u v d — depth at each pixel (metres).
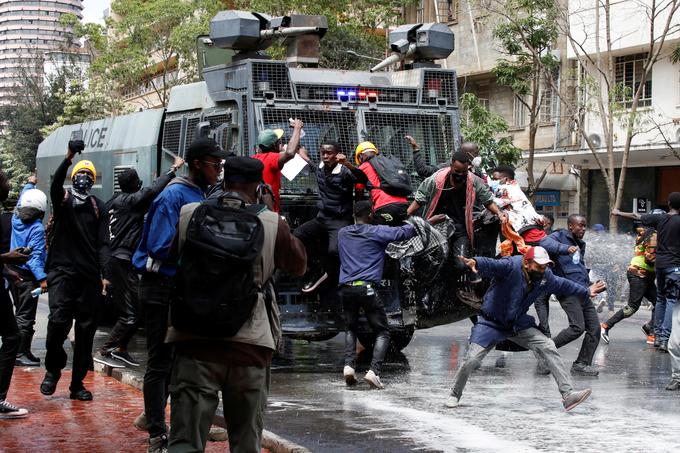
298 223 11.46
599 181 28.34
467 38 32.31
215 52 13.13
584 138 24.45
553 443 7.23
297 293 11.03
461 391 8.69
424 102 12.38
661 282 13.05
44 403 8.71
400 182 10.97
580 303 10.88
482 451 6.98
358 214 9.86
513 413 8.43
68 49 55.03
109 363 10.68
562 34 26.97
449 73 12.56
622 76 26.80
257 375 4.89
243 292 4.74
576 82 27.80
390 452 6.96
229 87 11.69
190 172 6.73
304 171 11.25
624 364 11.84
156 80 47.59
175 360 4.89
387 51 32.03
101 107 45.69
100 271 8.70
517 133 30.84
